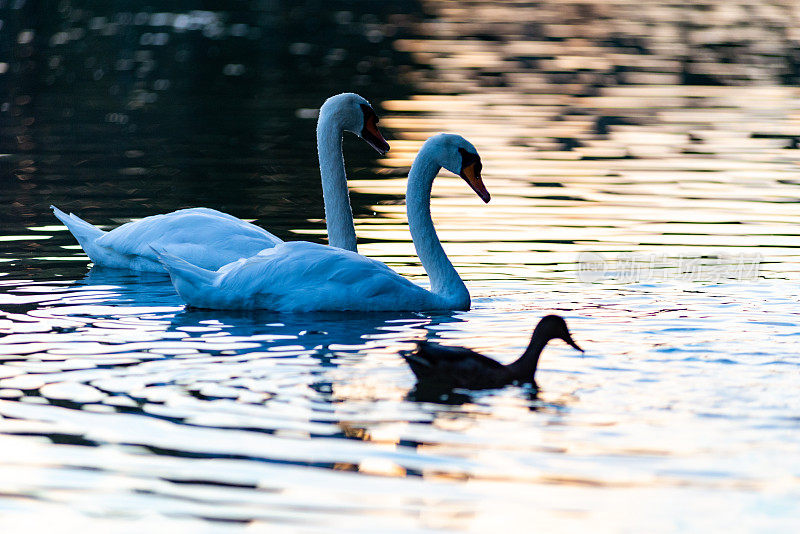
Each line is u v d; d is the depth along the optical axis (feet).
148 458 27.94
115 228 53.47
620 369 34.96
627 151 83.35
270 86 114.21
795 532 24.06
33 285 48.19
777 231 58.75
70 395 32.58
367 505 25.44
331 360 36.19
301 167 78.02
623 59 134.72
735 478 26.53
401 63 129.49
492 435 29.25
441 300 44.27
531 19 175.52
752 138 88.48
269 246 49.47
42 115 97.81
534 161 79.41
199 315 42.93
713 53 139.95
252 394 32.63
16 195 68.03
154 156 81.35
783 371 34.65
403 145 85.56
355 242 51.65
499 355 37.14
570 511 25.08
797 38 154.30
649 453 27.94
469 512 25.05
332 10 182.50
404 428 29.78
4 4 171.32
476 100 105.70
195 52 135.85
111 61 128.16
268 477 26.89
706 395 32.24
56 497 26.02
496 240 56.95
